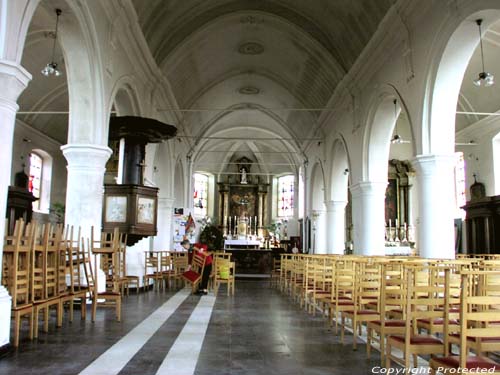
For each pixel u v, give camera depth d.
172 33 14.57
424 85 9.54
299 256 11.84
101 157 9.34
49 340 5.94
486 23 8.07
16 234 5.50
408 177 23.25
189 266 15.10
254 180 32.41
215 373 4.62
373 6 11.63
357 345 6.01
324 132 20.36
